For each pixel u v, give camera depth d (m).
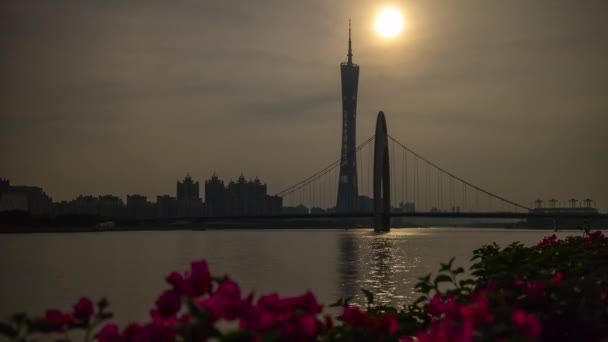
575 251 9.97
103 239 176.00
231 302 3.99
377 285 43.06
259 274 53.50
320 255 84.12
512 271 7.32
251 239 169.25
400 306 29.86
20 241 158.75
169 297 4.38
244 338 3.63
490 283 6.80
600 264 8.68
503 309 5.13
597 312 6.14
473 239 153.00
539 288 6.30
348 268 59.91
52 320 4.58
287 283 45.38
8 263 75.31
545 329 6.18
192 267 4.61
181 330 4.03
